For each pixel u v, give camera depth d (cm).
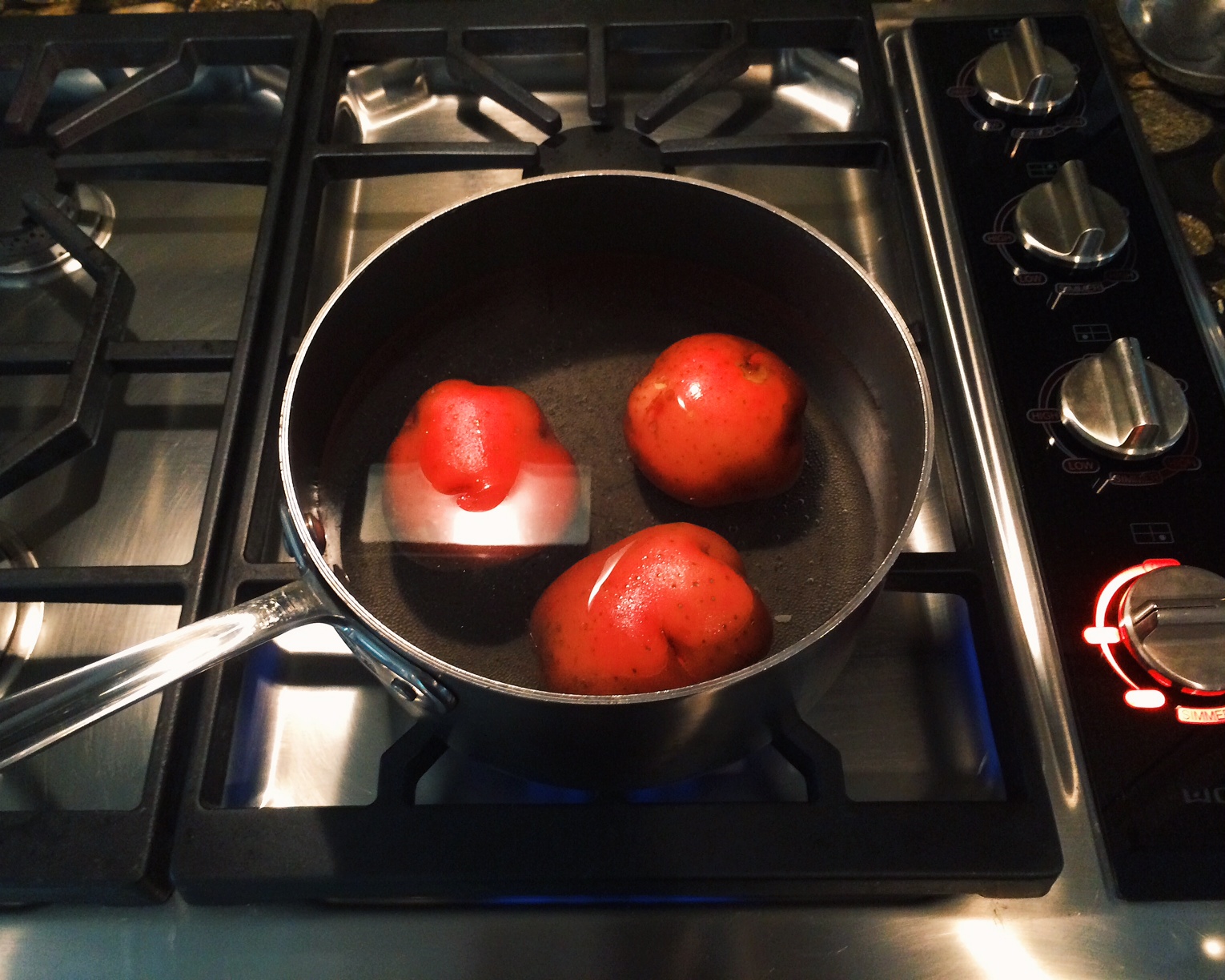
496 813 39
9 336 61
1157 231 55
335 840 38
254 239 65
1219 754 41
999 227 55
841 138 58
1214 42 62
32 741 31
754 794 44
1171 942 38
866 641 48
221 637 33
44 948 39
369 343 44
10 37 64
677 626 36
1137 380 46
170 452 56
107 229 65
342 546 42
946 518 51
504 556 42
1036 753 40
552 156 59
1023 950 38
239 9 69
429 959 39
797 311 46
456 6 64
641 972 39
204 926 39
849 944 39
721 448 41
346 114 67
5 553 52
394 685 35
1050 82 57
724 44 63
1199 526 46
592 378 48
